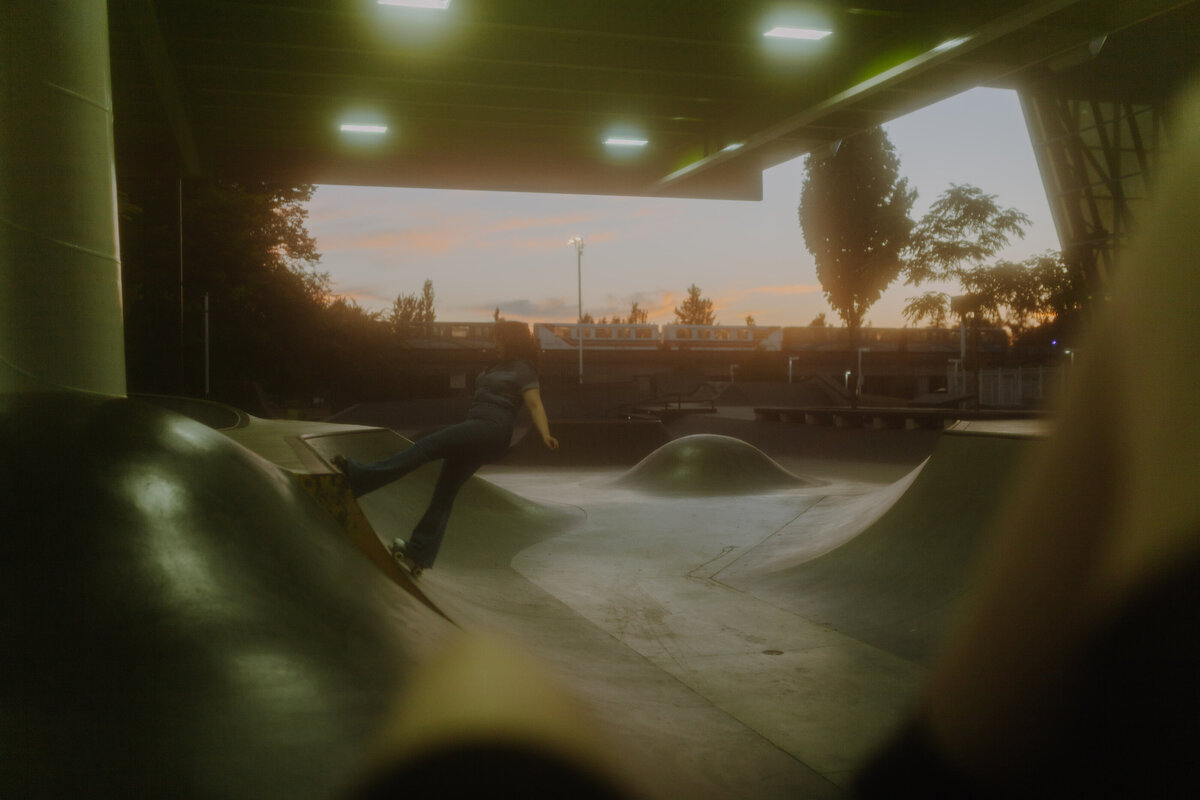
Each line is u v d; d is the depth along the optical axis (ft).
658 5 32.71
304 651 7.09
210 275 85.15
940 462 21.61
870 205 136.15
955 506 19.79
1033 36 35.68
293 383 108.37
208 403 23.86
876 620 17.25
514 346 16.40
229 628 6.93
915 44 33.17
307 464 14.85
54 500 7.28
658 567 23.62
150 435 8.37
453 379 158.61
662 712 12.15
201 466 8.48
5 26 10.62
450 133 45.70
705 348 190.08
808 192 142.10
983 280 84.64
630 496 39.47
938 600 17.19
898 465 56.44
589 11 32.78
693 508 34.60
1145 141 83.10
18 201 10.62
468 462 15.93
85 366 10.92
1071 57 35.55
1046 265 83.97
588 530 29.81
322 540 9.52
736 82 41.01
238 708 6.17
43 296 10.67
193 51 35.76
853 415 80.07
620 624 17.60
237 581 7.53
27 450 7.70
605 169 51.70
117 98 33.76
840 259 138.82
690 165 48.24
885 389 200.03
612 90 39.93
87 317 10.96
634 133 46.42
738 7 32.37
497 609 17.78
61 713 5.77
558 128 45.78
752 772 10.20
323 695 6.57
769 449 71.56
